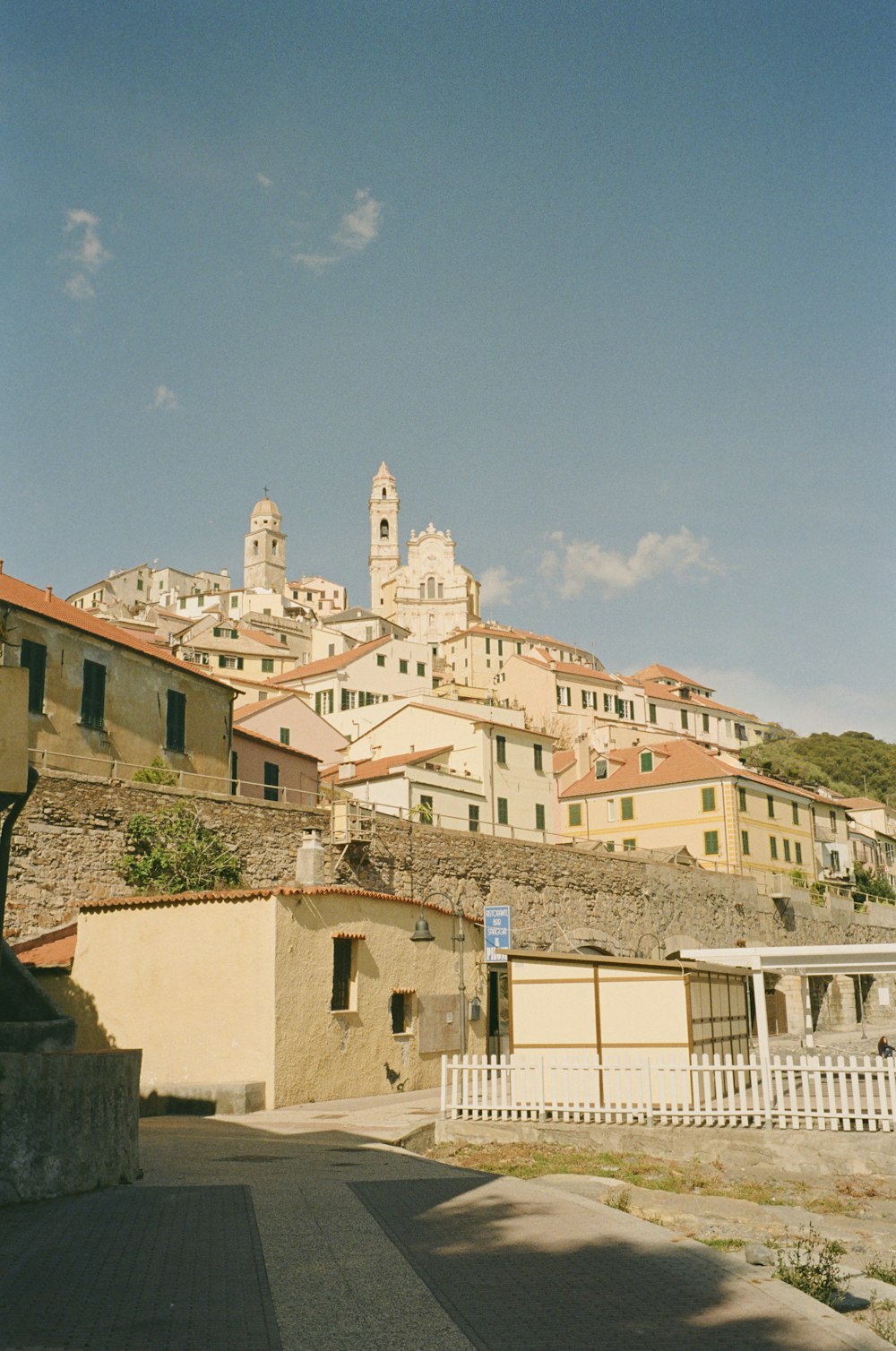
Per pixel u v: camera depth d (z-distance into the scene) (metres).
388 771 49.44
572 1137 20.31
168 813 29.31
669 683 116.06
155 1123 19.53
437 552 153.12
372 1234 10.16
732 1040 25.95
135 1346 6.98
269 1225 10.33
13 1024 13.17
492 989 31.48
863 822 96.88
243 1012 22.16
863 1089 26.25
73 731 30.67
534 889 41.06
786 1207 16.03
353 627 123.06
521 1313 8.02
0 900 13.74
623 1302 8.38
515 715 72.75
